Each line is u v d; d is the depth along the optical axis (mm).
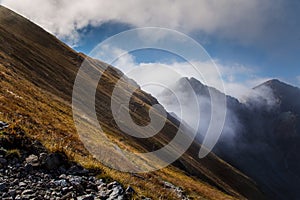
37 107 40750
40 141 12398
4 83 44688
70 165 11336
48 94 69688
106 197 9938
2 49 90625
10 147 10961
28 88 56594
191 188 54719
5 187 8922
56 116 42875
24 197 8695
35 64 101000
